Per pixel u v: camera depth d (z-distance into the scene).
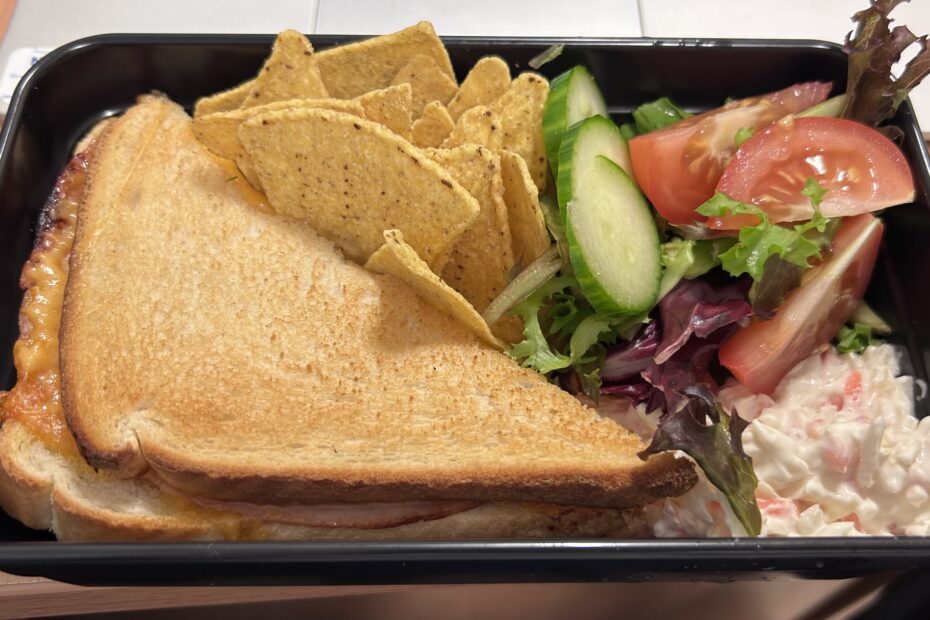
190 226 0.29
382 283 0.28
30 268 0.29
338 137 0.27
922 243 0.29
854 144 0.28
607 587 0.28
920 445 0.26
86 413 0.26
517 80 0.29
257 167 0.28
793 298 0.28
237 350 0.27
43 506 0.26
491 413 0.26
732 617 0.28
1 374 0.28
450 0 0.37
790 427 0.27
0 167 0.29
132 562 0.24
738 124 0.29
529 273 0.28
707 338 0.28
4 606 0.27
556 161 0.29
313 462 0.25
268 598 0.27
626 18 0.37
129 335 0.27
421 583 0.25
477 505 0.26
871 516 0.26
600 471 0.25
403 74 0.29
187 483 0.25
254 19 0.37
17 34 0.36
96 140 0.30
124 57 0.31
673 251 0.29
